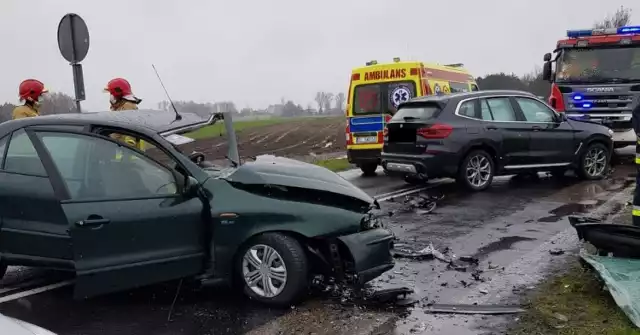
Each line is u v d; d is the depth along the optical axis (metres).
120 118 4.67
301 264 4.34
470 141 9.20
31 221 4.28
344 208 4.55
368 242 4.47
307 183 4.55
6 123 4.50
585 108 12.89
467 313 4.21
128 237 4.21
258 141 26.88
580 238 5.02
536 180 10.68
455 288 4.75
